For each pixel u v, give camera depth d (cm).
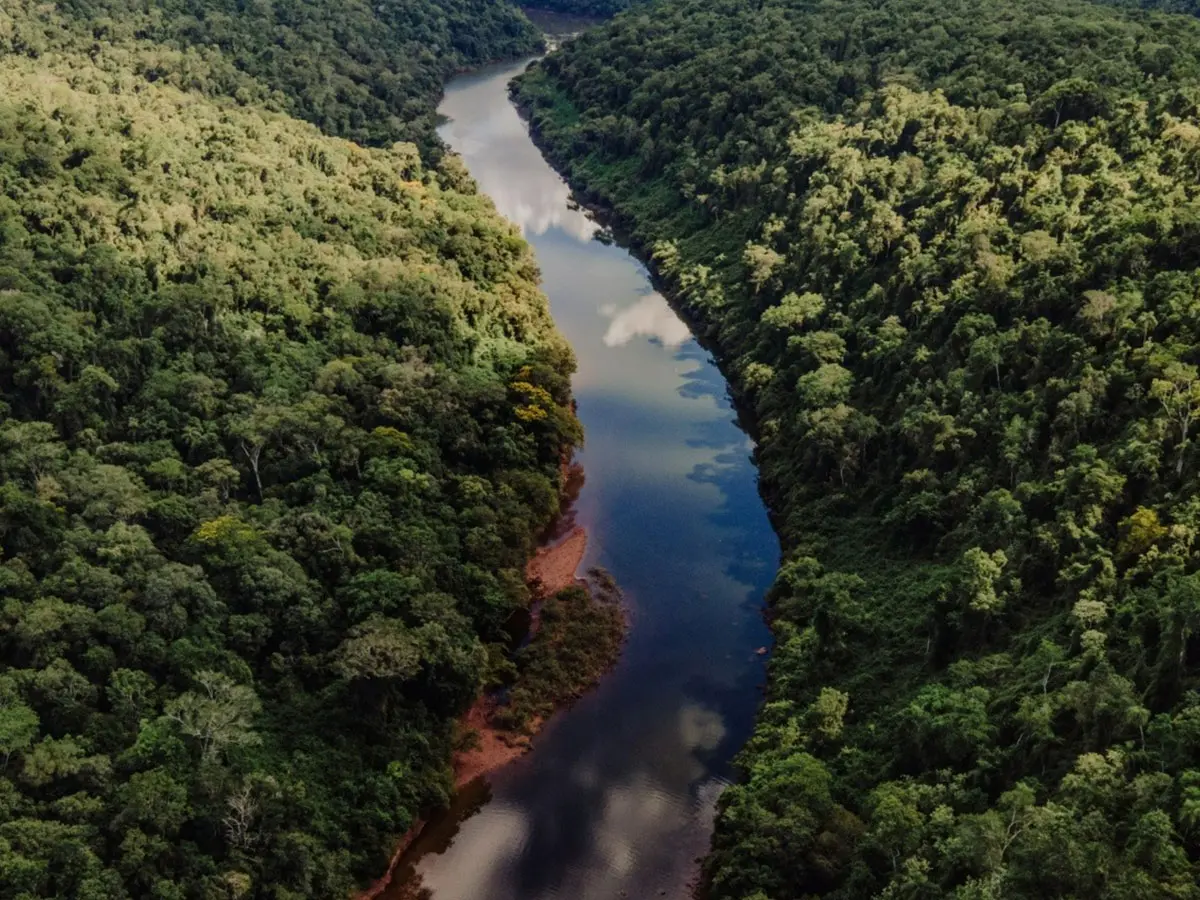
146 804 8012
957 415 11938
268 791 8638
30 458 10912
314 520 11088
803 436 13438
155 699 9156
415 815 9450
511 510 12550
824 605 10575
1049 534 9656
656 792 9875
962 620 9669
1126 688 7700
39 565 10075
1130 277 11850
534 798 9844
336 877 8600
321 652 10144
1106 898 6350
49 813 8119
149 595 9644
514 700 10775
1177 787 6956
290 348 13700
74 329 12538
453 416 13212
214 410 12462
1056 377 11344
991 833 7069
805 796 8481
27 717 8494
